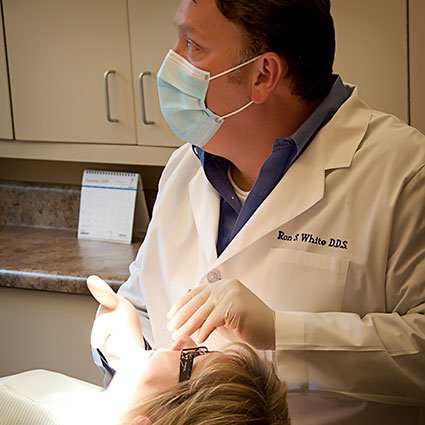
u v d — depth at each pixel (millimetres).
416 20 1906
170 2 2172
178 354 1223
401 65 1953
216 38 1262
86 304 2236
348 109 1416
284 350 1201
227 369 1100
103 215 2652
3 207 2982
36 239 2721
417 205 1272
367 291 1293
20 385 1422
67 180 2863
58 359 2336
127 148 2395
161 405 1082
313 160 1360
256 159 1406
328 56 1331
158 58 2246
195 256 1516
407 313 1272
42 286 2258
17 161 2945
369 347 1205
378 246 1278
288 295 1324
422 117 1967
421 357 1212
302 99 1342
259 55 1264
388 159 1321
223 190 1465
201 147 1406
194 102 1320
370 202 1306
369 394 1236
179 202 1576
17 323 2359
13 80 2508
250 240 1345
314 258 1312
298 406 1300
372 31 1958
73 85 2412
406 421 1303
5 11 2445
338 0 1970
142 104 2299
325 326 1218
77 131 2459
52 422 1235
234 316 1170
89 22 2322
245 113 1323
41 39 2416
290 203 1344
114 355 1394
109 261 2363
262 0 1225
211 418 991
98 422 1202
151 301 1559
